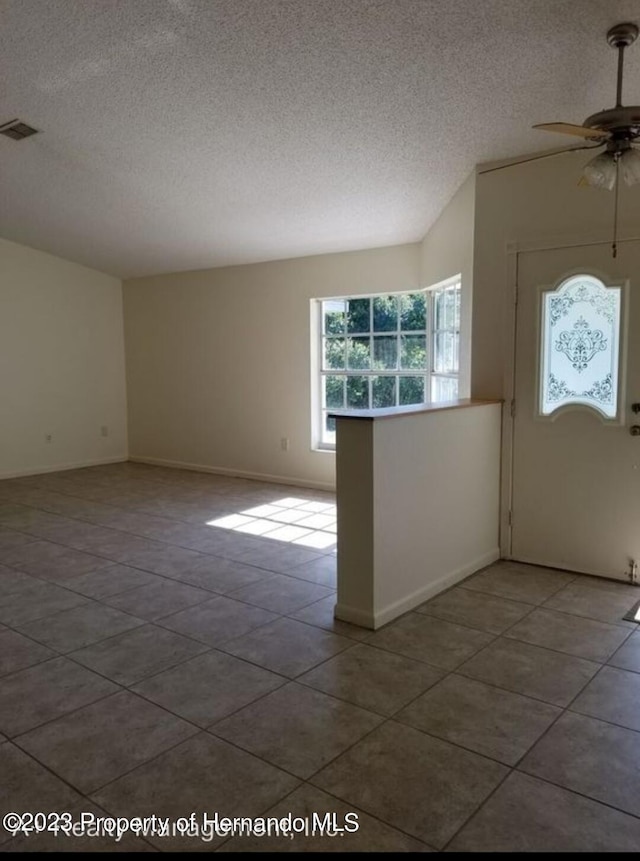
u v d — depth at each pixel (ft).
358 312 19.84
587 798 6.21
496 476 13.32
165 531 16.01
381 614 10.19
